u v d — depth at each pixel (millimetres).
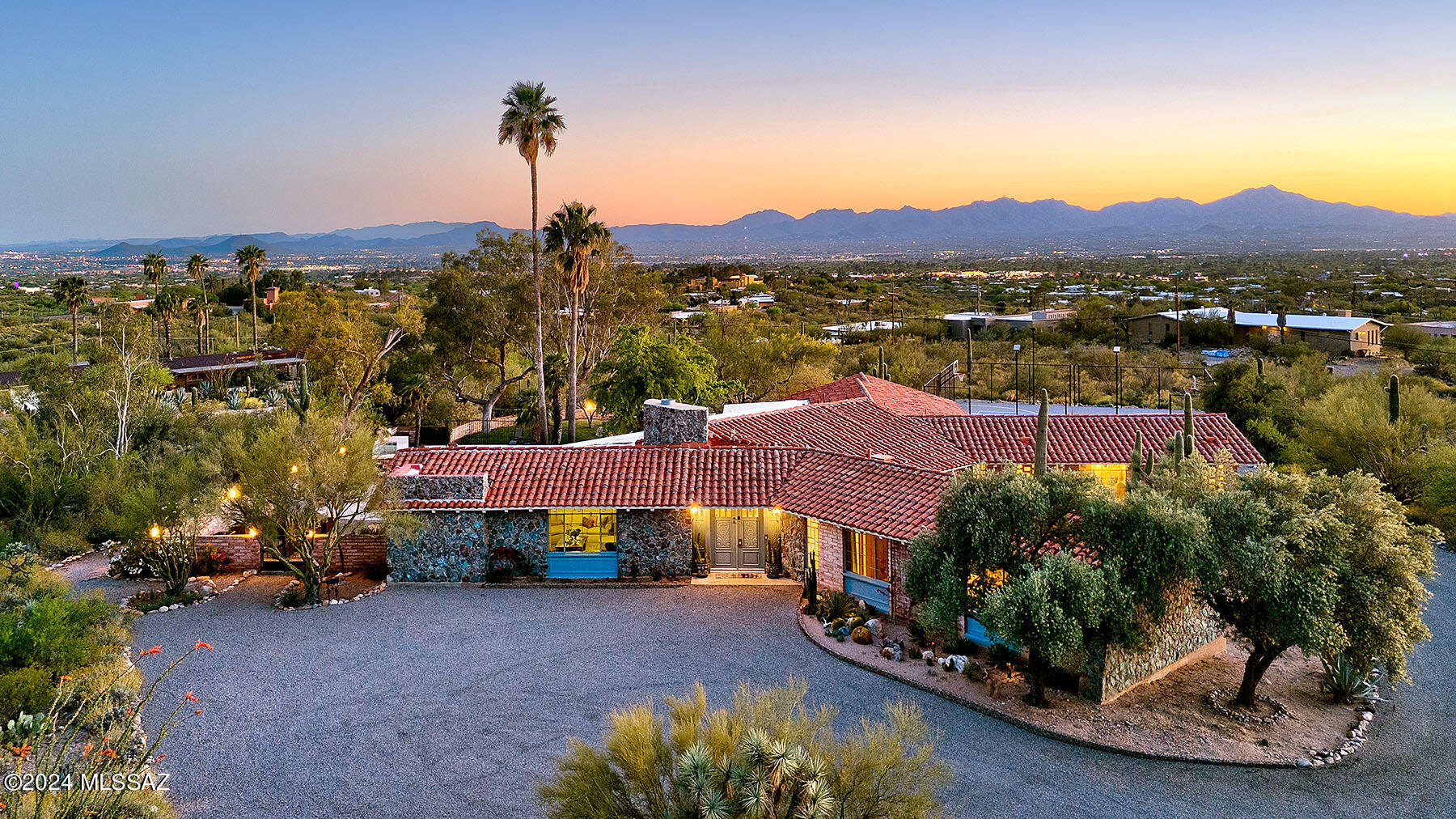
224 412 43062
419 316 53938
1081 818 14148
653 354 45062
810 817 10688
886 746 11742
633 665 20188
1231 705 17953
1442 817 14219
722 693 18719
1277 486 17391
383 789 15109
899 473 24734
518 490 26094
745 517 26781
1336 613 16344
